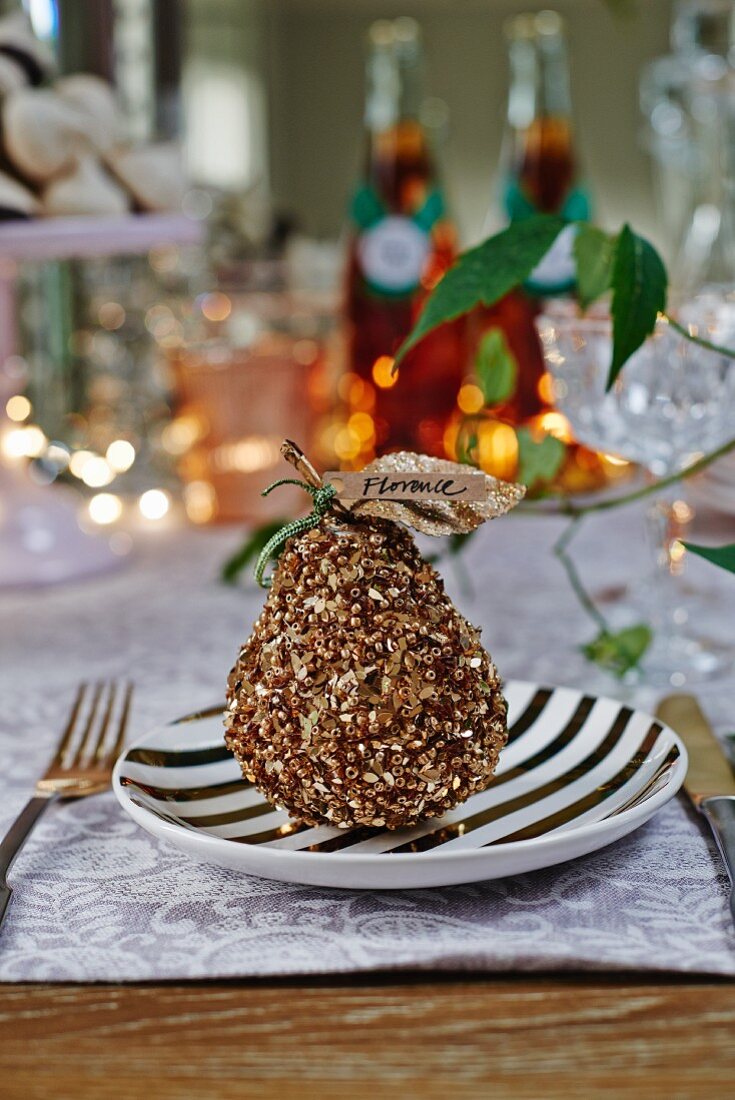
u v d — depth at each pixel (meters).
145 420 1.38
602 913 0.52
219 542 1.17
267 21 5.01
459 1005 0.48
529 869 0.52
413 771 0.53
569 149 1.22
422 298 1.20
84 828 0.59
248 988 0.49
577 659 0.79
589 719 0.62
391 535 0.55
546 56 1.20
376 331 1.21
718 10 1.35
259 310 1.34
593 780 0.58
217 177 4.25
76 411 1.37
